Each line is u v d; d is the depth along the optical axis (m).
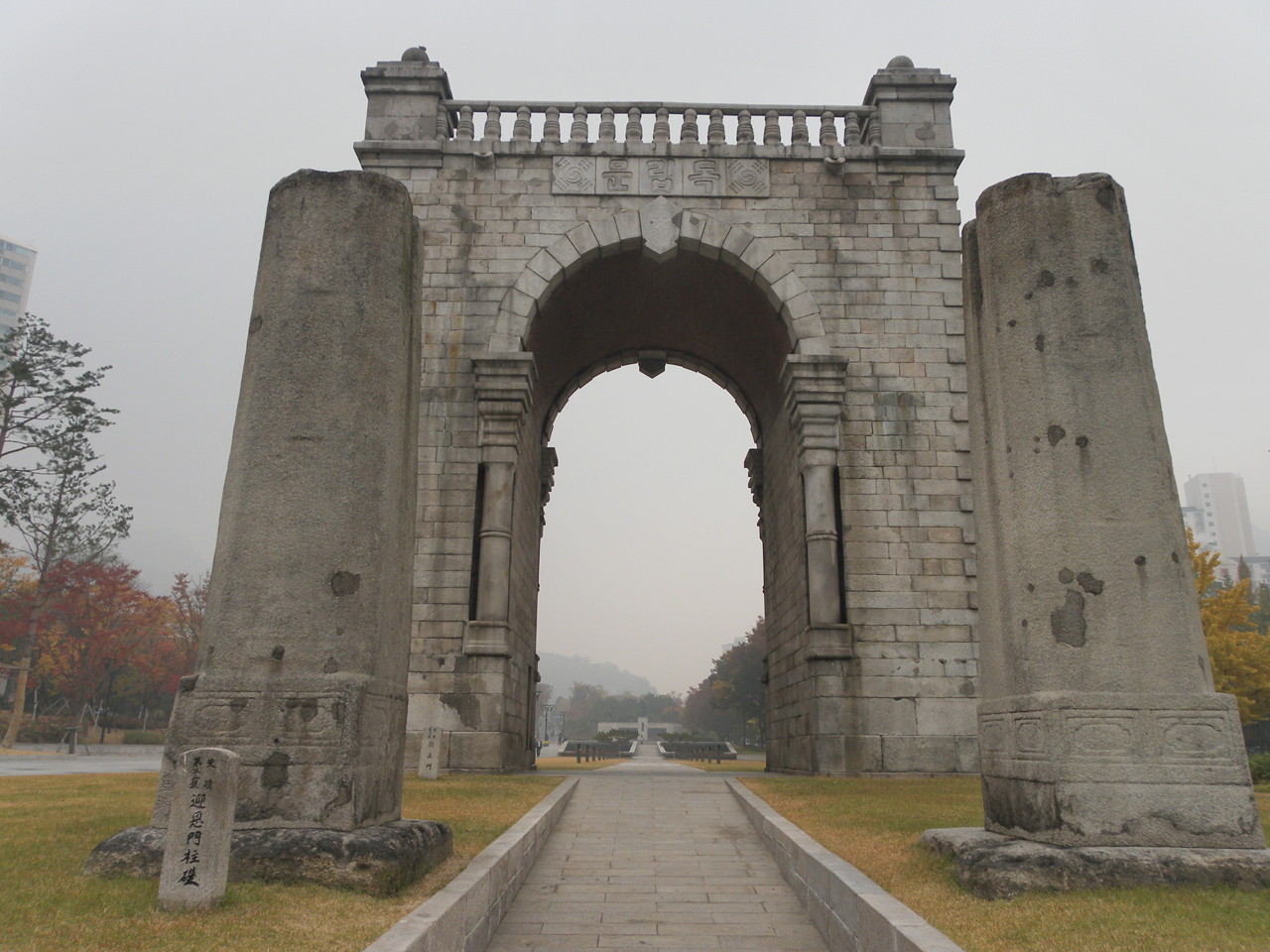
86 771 19.80
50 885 5.64
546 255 19.17
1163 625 6.59
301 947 4.77
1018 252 7.66
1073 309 7.34
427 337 18.70
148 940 4.67
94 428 39.78
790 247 19.48
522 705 20.23
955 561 17.73
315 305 7.59
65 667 47.75
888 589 17.58
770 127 20.48
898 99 20.53
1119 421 7.06
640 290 21.38
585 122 20.39
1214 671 29.88
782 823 9.72
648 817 11.65
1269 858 5.92
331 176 7.99
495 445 17.83
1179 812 6.17
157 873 5.95
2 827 7.85
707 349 23.89
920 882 6.57
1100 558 6.75
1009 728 6.94
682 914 7.78
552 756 52.34
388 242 7.95
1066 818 6.20
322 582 6.91
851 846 8.18
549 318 20.08
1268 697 30.77
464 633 16.95
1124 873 5.88
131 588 47.94
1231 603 30.38
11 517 38.09
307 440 7.24
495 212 19.52
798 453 18.81
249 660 6.70
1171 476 7.04
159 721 64.62
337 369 7.44
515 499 18.36
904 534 17.88
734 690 75.81
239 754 6.45
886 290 19.28
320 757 6.45
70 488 39.50
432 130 20.03
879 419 18.52
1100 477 6.93
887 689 16.98
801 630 18.56
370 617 6.95
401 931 4.95
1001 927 5.23
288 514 7.05
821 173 20.00
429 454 17.98
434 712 16.52
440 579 17.27
